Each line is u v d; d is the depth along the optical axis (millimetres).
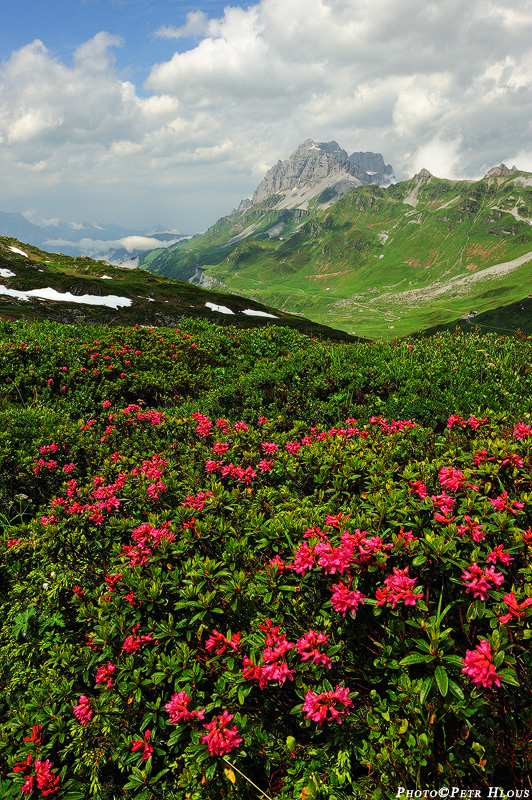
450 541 3588
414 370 11656
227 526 4684
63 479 8109
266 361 15086
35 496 7926
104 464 7602
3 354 13531
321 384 11539
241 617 4055
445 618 3598
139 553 4473
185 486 6316
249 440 7641
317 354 13883
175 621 4242
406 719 3100
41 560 5719
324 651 3385
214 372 14852
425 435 7340
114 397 12766
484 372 11367
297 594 4074
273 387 11961
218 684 3480
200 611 3945
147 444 8914
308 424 9617
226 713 3166
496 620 3189
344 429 7930
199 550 4762
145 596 4086
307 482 6152
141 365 14430
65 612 5066
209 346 16703
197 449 7824
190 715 3293
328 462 6012
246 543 4512
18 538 6133
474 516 4047
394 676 3365
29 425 9773
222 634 3852
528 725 2900
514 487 4699
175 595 4344
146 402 13289
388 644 3564
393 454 6465
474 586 3279
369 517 4383
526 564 3762
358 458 6027
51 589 5141
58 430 9094
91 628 4816
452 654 3033
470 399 9570
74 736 3832
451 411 9305
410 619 3271
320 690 3205
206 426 8180
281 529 4473
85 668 4324
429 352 13297
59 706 4160
